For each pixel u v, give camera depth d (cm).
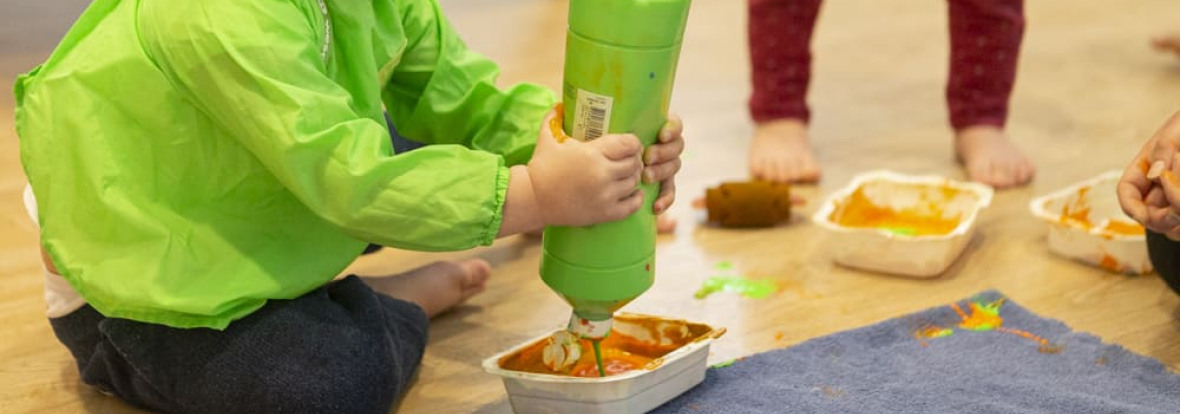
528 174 96
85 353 113
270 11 96
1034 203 145
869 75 215
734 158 175
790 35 172
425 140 126
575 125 97
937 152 178
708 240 149
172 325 102
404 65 121
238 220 103
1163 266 121
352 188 94
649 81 94
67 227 102
